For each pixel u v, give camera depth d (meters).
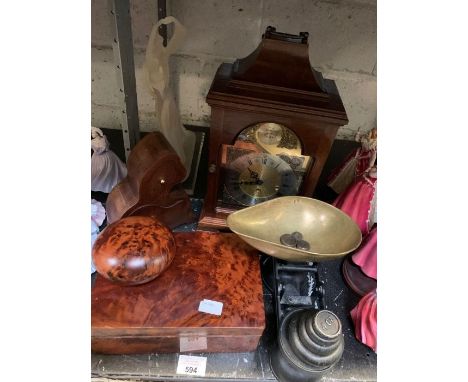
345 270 0.75
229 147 0.65
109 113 0.90
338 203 0.74
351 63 0.79
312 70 0.57
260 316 0.56
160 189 0.71
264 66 0.56
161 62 0.70
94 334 0.54
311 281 0.66
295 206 0.65
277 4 0.72
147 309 0.55
